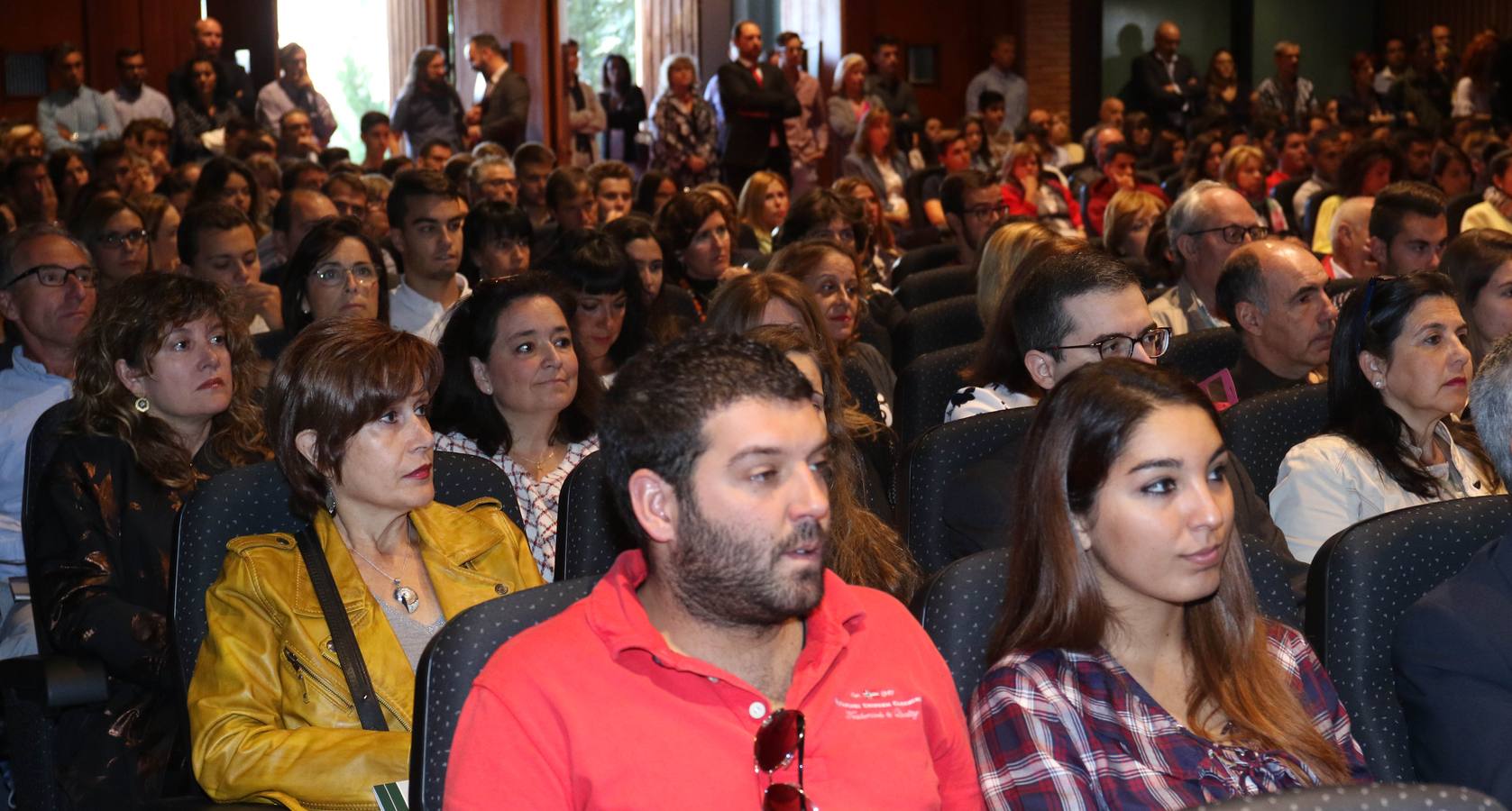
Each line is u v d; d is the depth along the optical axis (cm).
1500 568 201
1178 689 188
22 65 1142
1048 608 184
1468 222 704
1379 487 273
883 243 747
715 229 549
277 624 212
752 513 146
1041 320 278
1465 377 268
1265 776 179
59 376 362
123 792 246
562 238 389
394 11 1502
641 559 166
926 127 1321
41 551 260
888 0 1491
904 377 363
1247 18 1614
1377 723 201
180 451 272
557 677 153
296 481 219
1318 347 345
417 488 218
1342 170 743
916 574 238
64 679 227
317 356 216
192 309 273
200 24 1111
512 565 232
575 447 310
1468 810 116
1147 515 176
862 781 157
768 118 1073
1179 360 364
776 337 233
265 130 1037
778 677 159
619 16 1501
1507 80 1312
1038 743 174
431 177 475
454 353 298
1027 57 1560
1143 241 596
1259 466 287
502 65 1168
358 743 201
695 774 151
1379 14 1681
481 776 151
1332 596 205
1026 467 188
